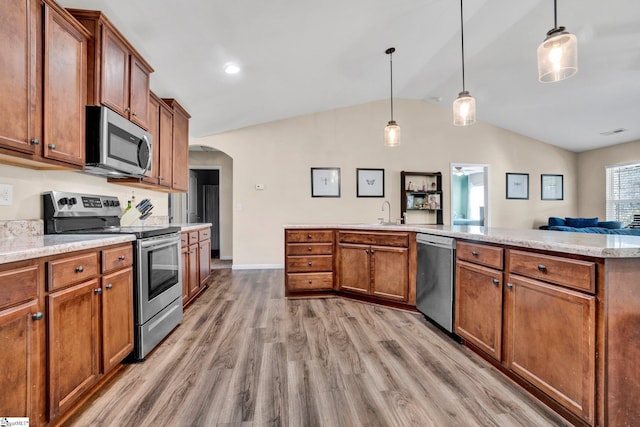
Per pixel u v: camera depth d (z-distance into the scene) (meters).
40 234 1.86
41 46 1.53
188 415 1.42
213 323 2.61
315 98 4.61
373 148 5.43
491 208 5.92
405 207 5.40
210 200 7.23
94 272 1.54
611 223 5.45
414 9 2.76
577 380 1.29
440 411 1.45
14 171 1.71
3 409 1.07
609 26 3.03
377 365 1.88
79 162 1.82
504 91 4.66
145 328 1.98
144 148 2.45
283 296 3.45
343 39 3.04
